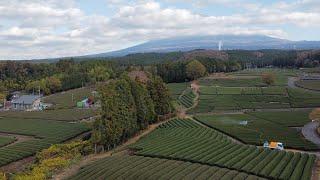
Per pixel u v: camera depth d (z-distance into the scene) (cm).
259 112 15488
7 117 17875
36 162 9575
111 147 10900
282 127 12050
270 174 6738
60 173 8244
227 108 16762
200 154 8425
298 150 9256
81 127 14425
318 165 7619
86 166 8406
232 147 9081
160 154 8600
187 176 6812
